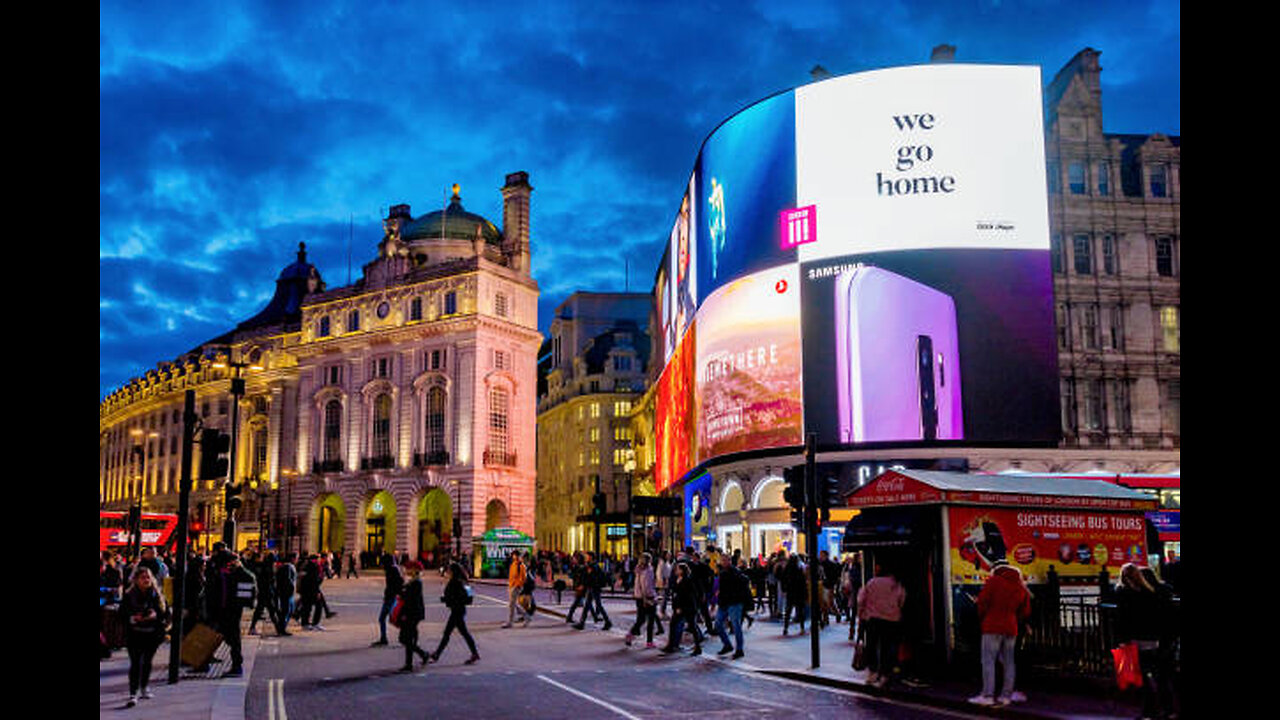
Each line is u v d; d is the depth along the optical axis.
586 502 109.69
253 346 98.06
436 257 87.81
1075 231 43.00
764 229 44.81
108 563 20.02
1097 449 40.69
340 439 86.19
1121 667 12.02
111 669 16.95
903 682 15.09
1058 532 16.45
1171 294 42.81
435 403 81.31
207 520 96.81
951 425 39.91
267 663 18.80
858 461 40.94
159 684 15.02
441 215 90.19
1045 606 15.08
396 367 83.69
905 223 41.56
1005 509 16.22
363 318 87.12
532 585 29.12
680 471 58.53
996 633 13.27
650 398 89.75
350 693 14.79
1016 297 40.59
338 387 86.69
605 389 111.31
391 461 81.81
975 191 41.31
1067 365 41.59
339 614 33.59
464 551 76.19
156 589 13.22
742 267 45.69
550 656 20.28
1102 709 12.73
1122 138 45.00
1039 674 14.95
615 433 110.31
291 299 105.56
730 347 45.91
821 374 42.12
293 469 89.50
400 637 17.88
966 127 41.81
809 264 43.06
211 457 15.45
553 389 125.56
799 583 24.66
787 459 43.06
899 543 16.16
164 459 107.75
